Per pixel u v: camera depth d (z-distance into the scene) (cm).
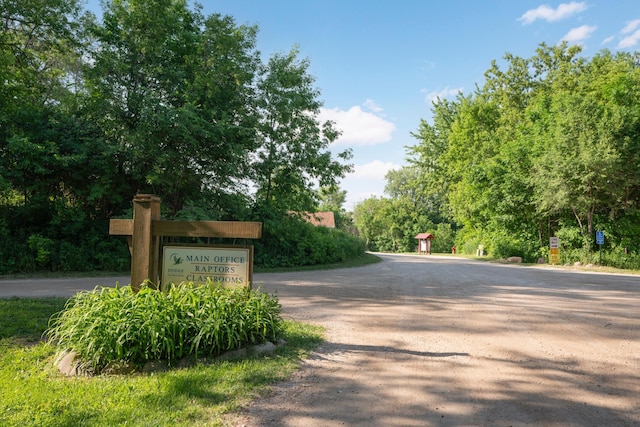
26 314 736
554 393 430
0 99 1648
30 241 1602
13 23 1827
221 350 509
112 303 495
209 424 344
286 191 2211
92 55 1748
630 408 394
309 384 446
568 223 2975
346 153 2247
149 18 1714
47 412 356
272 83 2100
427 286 1326
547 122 3088
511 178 3152
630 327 736
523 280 1566
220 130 1762
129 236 586
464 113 4350
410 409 388
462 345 608
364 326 728
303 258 2222
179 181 1858
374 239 6925
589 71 4022
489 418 371
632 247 2733
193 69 1866
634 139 2609
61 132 1753
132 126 1730
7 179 1653
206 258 595
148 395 393
